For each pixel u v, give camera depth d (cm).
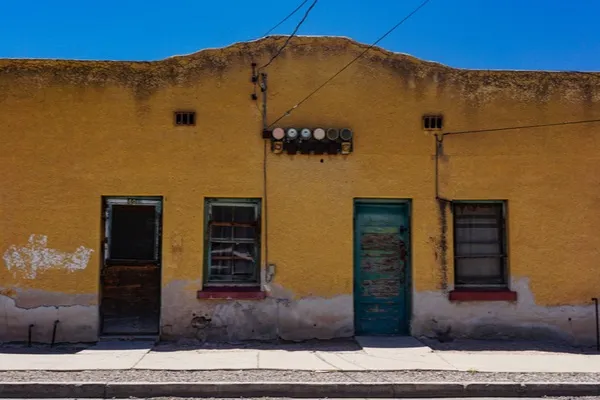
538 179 1045
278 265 1010
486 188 1039
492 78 1054
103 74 1009
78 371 800
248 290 1008
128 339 996
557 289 1033
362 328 1036
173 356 895
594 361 902
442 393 757
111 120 1005
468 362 873
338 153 1026
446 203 1034
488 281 1052
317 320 1009
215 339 996
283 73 1032
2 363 843
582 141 1053
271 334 1002
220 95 1021
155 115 1011
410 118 1040
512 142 1047
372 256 1045
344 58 1040
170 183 1006
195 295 998
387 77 1042
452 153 1041
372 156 1030
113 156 1002
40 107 999
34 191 991
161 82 1015
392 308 1041
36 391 735
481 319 1023
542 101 1055
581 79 1062
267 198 1016
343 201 1023
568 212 1043
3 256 984
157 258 1011
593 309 1032
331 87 1034
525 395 763
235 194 1012
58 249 989
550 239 1038
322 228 1018
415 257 1026
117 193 1001
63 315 984
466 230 1057
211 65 1023
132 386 739
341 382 758
